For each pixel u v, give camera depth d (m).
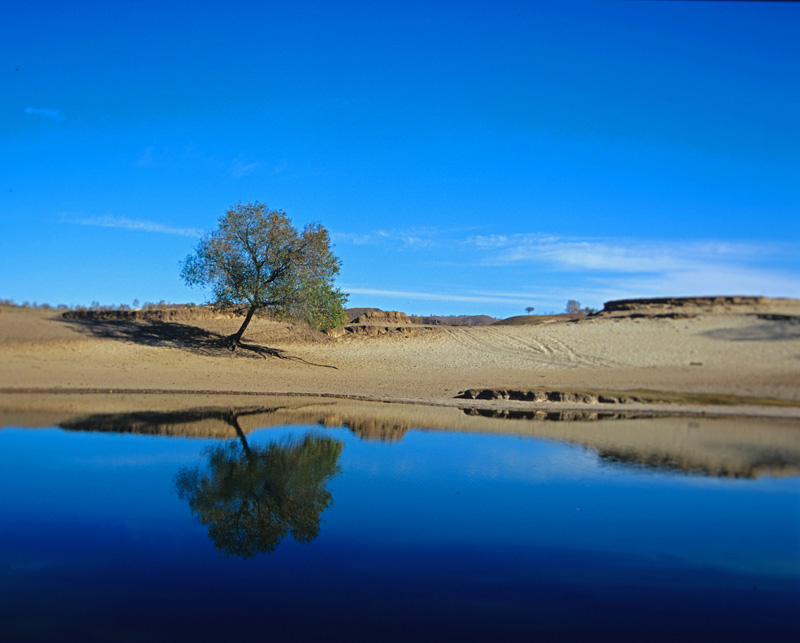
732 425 24.88
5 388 28.83
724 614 8.33
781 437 21.84
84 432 20.23
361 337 56.22
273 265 42.72
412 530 11.46
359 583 9.19
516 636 7.66
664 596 8.85
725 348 49.59
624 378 40.81
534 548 10.58
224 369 39.94
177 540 10.86
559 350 51.56
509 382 39.56
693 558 10.20
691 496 13.73
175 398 30.12
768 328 54.84
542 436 21.53
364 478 15.28
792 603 8.69
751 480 15.26
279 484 14.62
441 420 25.47
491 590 8.97
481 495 13.71
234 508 12.70
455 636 7.54
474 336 57.53
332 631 7.72
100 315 51.94
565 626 7.81
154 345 43.00
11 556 9.99
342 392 34.91
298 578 9.23
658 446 19.70
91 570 9.46
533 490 14.23
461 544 10.74
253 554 10.23
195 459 17.02
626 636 7.65
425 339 56.12
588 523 11.90
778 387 37.06
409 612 8.20
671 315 61.09
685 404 30.95
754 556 10.31
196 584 9.07
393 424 24.02
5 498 13.02
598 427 23.98
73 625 7.68
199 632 7.60
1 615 7.99
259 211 42.03
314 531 11.38
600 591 8.97
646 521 12.04
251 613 8.09
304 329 55.00
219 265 41.47
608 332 57.22
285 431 21.88
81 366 35.59
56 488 13.88
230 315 55.66
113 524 11.58
